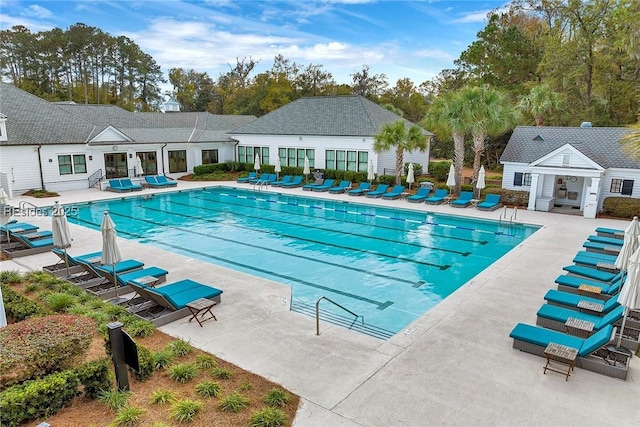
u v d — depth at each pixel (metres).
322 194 27.86
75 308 9.02
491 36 40.34
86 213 22.86
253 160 36.97
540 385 7.00
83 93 70.56
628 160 21.42
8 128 26.48
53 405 5.67
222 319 9.47
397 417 6.14
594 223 19.77
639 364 7.68
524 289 11.45
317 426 5.91
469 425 5.99
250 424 5.74
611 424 6.05
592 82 34.75
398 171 27.58
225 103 71.38
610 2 32.19
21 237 14.56
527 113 35.91
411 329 9.09
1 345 5.80
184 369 6.95
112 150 30.48
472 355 7.97
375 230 19.69
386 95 65.75
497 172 38.62
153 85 80.75
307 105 35.59
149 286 10.38
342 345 8.34
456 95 25.00
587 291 10.24
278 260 15.22
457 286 12.75
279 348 8.18
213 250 16.42
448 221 21.34
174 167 34.66
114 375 6.65
